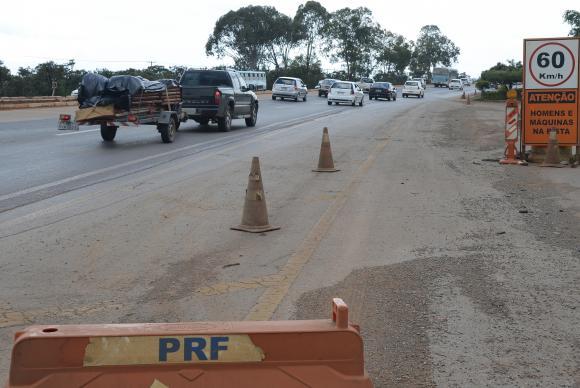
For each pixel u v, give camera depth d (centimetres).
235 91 2364
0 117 2817
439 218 938
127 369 298
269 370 309
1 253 737
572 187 1206
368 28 11788
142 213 948
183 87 2217
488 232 859
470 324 541
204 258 734
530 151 1573
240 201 1042
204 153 1648
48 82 5500
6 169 1342
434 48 16775
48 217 912
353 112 3700
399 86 12538
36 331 299
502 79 6312
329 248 780
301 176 1307
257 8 10506
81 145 1802
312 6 11300
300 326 316
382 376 444
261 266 706
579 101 1527
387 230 867
